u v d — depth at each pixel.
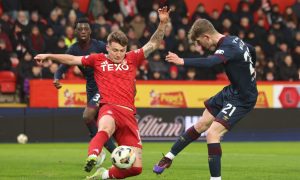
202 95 54.53
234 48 23.28
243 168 31.22
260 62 60.16
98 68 22.09
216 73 58.56
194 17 62.41
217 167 23.11
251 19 64.81
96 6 62.72
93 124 29.28
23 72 53.50
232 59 23.27
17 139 50.84
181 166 31.81
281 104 56.47
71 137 51.94
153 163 33.56
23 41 55.19
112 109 21.50
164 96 53.66
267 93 56.12
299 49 63.00
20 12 56.12
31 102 51.38
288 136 56.56
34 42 54.66
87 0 66.94
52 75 53.81
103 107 21.64
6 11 60.28
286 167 31.98
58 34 56.81
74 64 22.14
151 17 59.00
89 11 62.66
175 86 53.94
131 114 21.70
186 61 21.97
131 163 20.53
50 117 51.59
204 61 22.52
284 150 44.97
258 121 55.91
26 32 55.06
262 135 55.97
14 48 55.56
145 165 32.28
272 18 67.12
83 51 29.92
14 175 27.39
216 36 23.72
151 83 53.38
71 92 52.06
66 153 40.25
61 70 30.41
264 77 59.84
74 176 26.94
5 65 54.06
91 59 22.14
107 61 22.14
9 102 53.38
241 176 27.75
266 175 28.22
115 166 20.80
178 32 59.56
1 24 55.84
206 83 54.56
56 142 51.59
